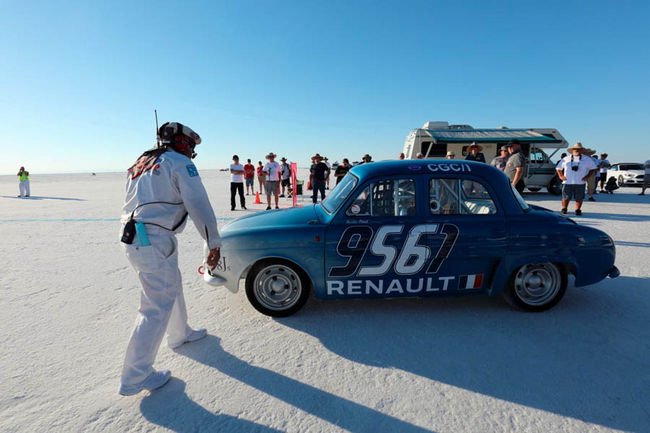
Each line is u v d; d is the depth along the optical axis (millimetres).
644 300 3900
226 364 2770
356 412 2232
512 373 2617
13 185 37688
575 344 3010
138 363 2361
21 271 5176
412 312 3664
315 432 2068
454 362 2768
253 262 3428
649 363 2727
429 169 3566
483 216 3504
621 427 2086
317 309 3752
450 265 3463
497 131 16062
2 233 8156
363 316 3584
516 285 3586
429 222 3430
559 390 2420
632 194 16953
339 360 2812
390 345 3029
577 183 9625
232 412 2242
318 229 3402
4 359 2859
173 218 2436
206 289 4395
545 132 15758
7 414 2229
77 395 2422
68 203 15422
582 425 2104
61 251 6410
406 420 2160
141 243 2318
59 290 4391
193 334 3123
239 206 13047
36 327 3412
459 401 2324
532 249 3471
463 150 15781
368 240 3391
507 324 3381
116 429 2105
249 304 3904
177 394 2418
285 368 2713
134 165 2512
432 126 16734
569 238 3496
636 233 7367
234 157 11812
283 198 16141
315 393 2418
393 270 3438
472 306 3797
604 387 2445
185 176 2354
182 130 2568
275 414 2221
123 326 3438
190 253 6234
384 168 3584
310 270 3422
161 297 2439
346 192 3629
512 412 2215
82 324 3479
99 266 5441
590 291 4172
